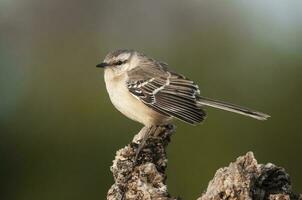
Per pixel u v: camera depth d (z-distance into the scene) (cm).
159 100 1224
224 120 1719
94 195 1762
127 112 1262
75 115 1814
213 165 1709
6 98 1894
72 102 1844
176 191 1719
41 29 2892
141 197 980
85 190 1762
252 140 1734
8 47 2614
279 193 945
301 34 1964
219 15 2442
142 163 1042
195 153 1712
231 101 1866
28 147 1788
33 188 1769
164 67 1276
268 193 950
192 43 2048
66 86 1934
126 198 989
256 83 1867
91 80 1966
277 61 1895
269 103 1827
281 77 1856
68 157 1773
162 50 2302
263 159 1753
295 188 1781
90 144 1778
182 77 1241
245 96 1861
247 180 923
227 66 1934
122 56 1269
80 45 2512
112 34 2794
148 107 1230
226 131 1717
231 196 920
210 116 1717
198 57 1995
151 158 1057
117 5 2933
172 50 2075
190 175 1714
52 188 1767
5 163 1773
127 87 1243
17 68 2162
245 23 2212
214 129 1714
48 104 1872
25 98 1881
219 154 1712
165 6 2770
